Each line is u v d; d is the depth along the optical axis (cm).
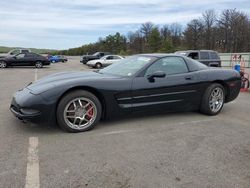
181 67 527
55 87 411
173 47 6688
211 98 553
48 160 326
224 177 294
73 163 319
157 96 487
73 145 375
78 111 426
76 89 427
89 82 430
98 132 432
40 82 456
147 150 364
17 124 461
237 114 578
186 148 374
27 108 399
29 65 2334
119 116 467
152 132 440
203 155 351
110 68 538
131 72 482
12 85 1037
